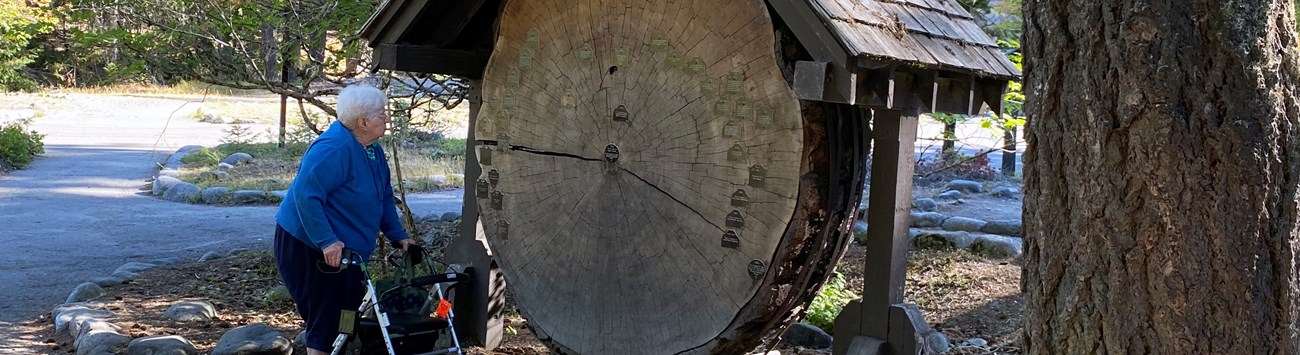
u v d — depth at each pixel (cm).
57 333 609
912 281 725
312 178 419
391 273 718
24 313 678
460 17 480
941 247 839
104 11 755
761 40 390
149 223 1122
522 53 470
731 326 418
